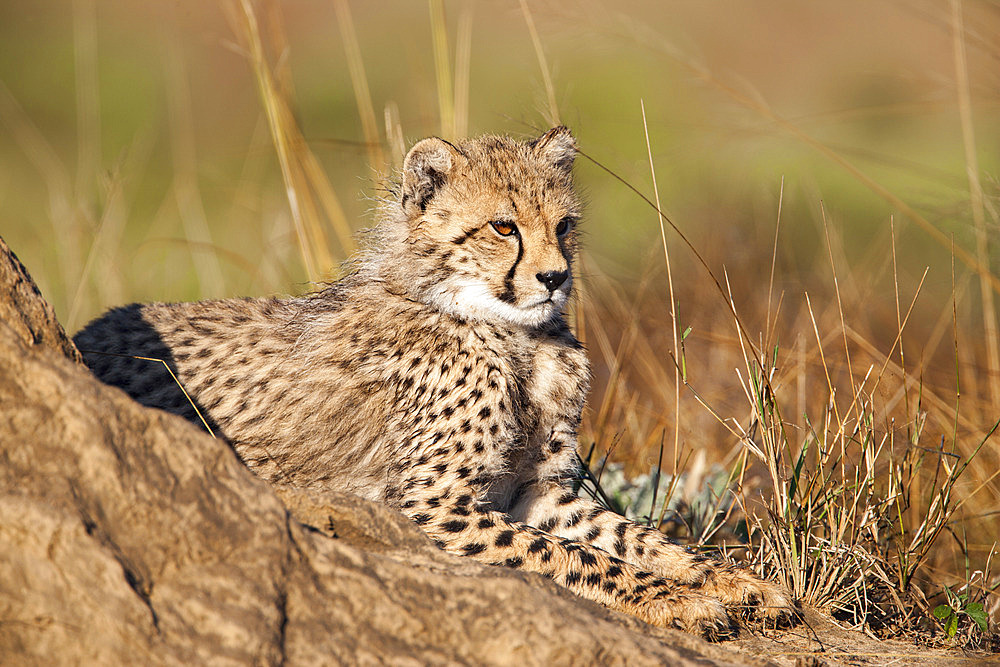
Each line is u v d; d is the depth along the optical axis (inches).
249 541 199.0
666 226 657.0
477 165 345.7
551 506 344.8
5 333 202.2
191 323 356.2
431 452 325.4
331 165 836.0
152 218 778.8
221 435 336.5
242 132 1067.3
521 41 753.0
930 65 643.5
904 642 285.1
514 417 334.6
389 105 490.0
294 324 354.6
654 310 555.2
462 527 309.7
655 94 843.4
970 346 485.4
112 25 1314.0
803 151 731.4
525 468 348.8
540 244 339.3
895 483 341.1
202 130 1074.1
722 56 780.0
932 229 444.5
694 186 701.3
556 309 340.8
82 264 584.4
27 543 180.2
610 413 454.9
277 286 546.0
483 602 205.2
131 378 340.5
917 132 759.7
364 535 243.6
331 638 195.0
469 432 325.7
